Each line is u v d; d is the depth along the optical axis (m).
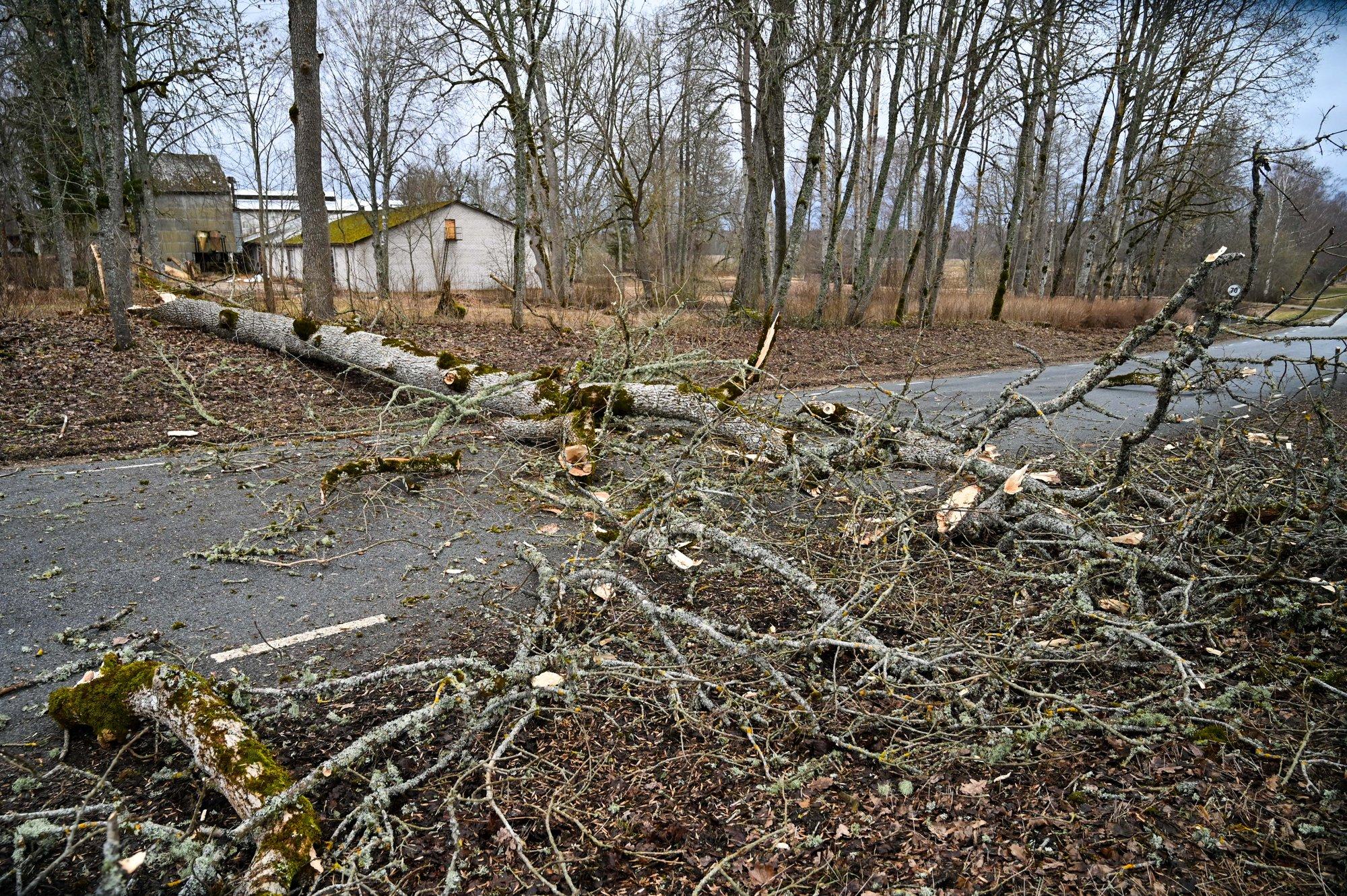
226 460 5.87
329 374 9.23
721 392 6.25
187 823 2.30
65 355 8.70
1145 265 32.81
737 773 2.56
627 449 6.04
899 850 2.21
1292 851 2.15
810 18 15.86
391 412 7.71
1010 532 4.34
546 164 26.64
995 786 2.47
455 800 2.39
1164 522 4.23
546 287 23.70
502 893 2.11
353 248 31.56
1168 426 7.63
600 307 22.30
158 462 5.99
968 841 2.24
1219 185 25.14
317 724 2.82
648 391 6.45
